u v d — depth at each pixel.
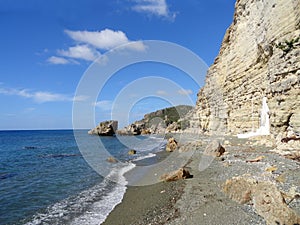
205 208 8.23
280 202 6.74
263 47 22.31
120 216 9.39
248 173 11.15
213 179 11.79
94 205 10.95
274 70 17.64
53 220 9.41
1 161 28.55
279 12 18.25
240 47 29.47
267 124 22.94
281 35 17.55
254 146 18.84
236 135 27.50
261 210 6.93
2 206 11.26
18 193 13.50
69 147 45.44
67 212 10.20
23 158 30.92
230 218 7.12
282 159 12.90
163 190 11.75
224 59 35.62
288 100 15.98
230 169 12.89
